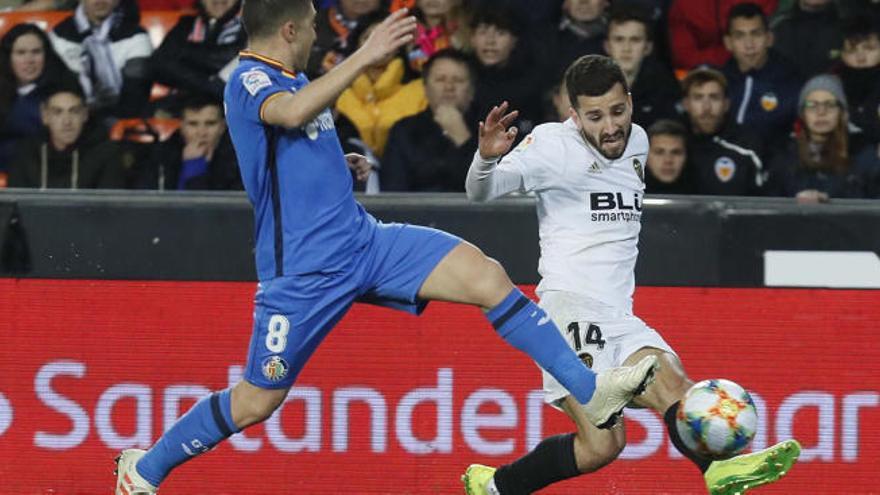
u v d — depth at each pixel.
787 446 15.86
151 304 19.70
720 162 25.98
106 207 19.66
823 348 19.44
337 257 16.39
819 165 26.38
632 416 19.52
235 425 16.92
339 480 19.66
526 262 19.62
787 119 26.53
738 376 19.52
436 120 26.14
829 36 27.09
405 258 16.64
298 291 16.41
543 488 18.53
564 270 17.97
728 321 19.52
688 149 26.12
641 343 17.75
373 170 26.17
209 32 27.11
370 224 16.78
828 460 19.44
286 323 16.52
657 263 19.53
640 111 26.44
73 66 27.14
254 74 16.19
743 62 26.72
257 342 16.66
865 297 19.41
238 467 19.64
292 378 16.84
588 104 17.72
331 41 26.81
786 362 19.45
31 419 19.72
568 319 17.83
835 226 19.39
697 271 19.50
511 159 17.83
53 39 27.16
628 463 19.55
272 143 16.23
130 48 27.09
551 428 19.58
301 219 16.33
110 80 27.12
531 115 26.52
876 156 26.64
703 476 17.78
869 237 19.38
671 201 19.55
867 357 19.42
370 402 19.62
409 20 15.52
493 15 26.19
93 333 19.70
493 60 26.30
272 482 19.64
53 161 26.83
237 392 16.89
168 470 17.27
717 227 19.48
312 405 19.62
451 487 19.64
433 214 19.64
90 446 19.70
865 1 27.14
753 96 26.56
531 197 19.70
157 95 27.09
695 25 27.08
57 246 19.69
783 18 27.20
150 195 19.80
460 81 26.05
